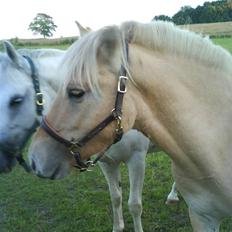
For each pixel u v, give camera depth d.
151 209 4.46
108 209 4.55
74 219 4.39
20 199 5.00
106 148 2.08
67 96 1.95
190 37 2.11
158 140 2.15
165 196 4.75
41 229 4.24
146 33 2.05
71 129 1.99
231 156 2.19
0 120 3.02
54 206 4.75
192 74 2.10
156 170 5.58
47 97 3.25
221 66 2.17
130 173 3.62
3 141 3.05
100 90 1.91
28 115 3.14
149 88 2.03
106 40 1.88
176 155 2.18
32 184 5.45
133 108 2.02
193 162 2.17
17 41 28.28
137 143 3.46
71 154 2.07
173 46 2.08
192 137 2.11
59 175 2.11
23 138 3.18
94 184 5.30
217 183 2.21
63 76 1.96
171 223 4.16
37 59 3.31
